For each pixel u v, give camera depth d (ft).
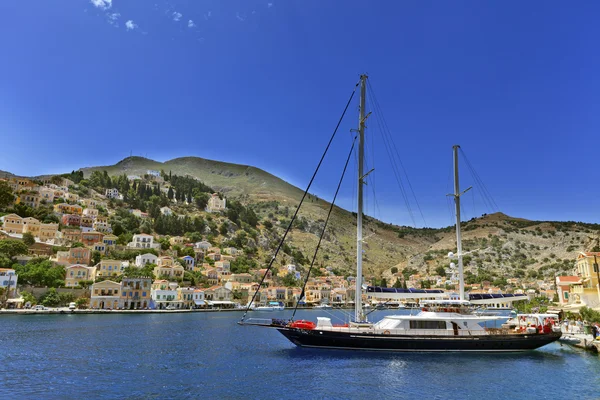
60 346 186.29
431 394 110.83
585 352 167.84
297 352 163.02
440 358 152.76
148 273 549.95
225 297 578.66
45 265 461.78
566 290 360.89
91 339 211.20
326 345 165.89
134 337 223.10
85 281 462.19
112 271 513.45
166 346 191.31
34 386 116.78
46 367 141.28
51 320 312.29
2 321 295.48
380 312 473.26
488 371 134.92
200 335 237.45
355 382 121.49
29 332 234.99
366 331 162.50
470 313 171.83
